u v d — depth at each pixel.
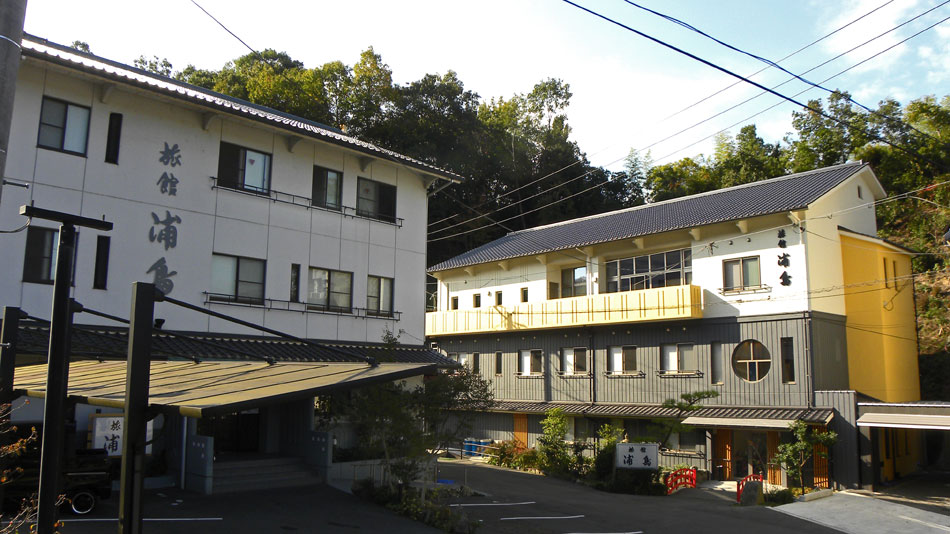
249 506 13.81
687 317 25.58
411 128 42.38
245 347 17.86
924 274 36.28
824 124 46.25
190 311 17.86
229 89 37.28
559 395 30.50
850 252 26.50
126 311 16.66
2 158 5.83
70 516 11.86
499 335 33.56
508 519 15.86
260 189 19.75
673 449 26.33
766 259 24.75
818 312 23.73
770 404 23.83
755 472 23.83
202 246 18.25
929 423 19.94
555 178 47.59
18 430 12.86
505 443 29.36
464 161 45.56
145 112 17.55
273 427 18.75
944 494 21.41
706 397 23.19
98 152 16.62
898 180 40.38
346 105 40.78
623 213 34.41
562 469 24.94
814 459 22.02
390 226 23.02
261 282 19.47
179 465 15.46
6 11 5.98
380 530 12.78
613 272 30.06
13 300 15.07
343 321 21.23
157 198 17.53
